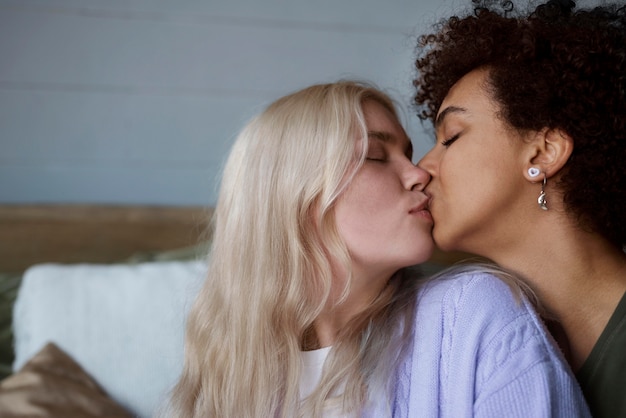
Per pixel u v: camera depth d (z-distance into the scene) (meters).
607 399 1.02
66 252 2.04
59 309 1.72
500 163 1.04
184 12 2.16
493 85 1.06
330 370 1.11
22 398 1.53
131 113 2.16
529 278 1.08
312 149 1.13
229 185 1.23
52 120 2.13
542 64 1.04
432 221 1.11
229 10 2.18
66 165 2.14
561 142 1.02
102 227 2.05
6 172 2.11
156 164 2.18
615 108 1.03
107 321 1.72
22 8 2.10
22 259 2.02
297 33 2.20
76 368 1.65
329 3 2.21
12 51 2.10
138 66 2.15
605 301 1.05
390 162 1.15
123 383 1.67
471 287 1.07
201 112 2.18
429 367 1.06
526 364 0.97
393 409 1.08
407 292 1.16
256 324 1.15
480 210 1.05
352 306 1.16
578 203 1.03
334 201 1.11
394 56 2.20
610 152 1.03
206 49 2.18
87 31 2.13
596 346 1.04
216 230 1.25
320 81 2.20
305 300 1.14
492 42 1.09
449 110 1.09
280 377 1.14
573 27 1.07
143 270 1.81
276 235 1.15
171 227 2.08
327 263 1.12
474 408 0.99
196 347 1.23
